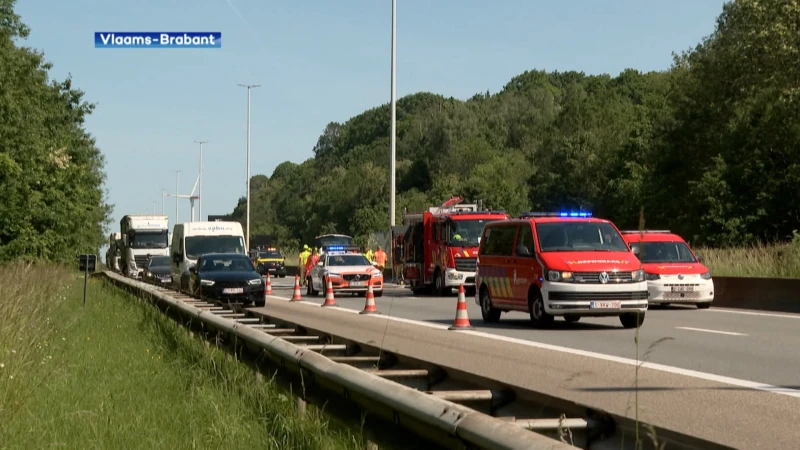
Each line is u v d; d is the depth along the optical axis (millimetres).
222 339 17375
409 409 7488
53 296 33062
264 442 10398
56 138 72938
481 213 52688
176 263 54594
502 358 20672
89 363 17844
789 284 35781
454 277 51312
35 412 12367
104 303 37625
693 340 24203
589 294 27406
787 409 13867
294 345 11953
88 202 87625
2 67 57781
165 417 11969
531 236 29203
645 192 102375
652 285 36625
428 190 194625
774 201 83250
